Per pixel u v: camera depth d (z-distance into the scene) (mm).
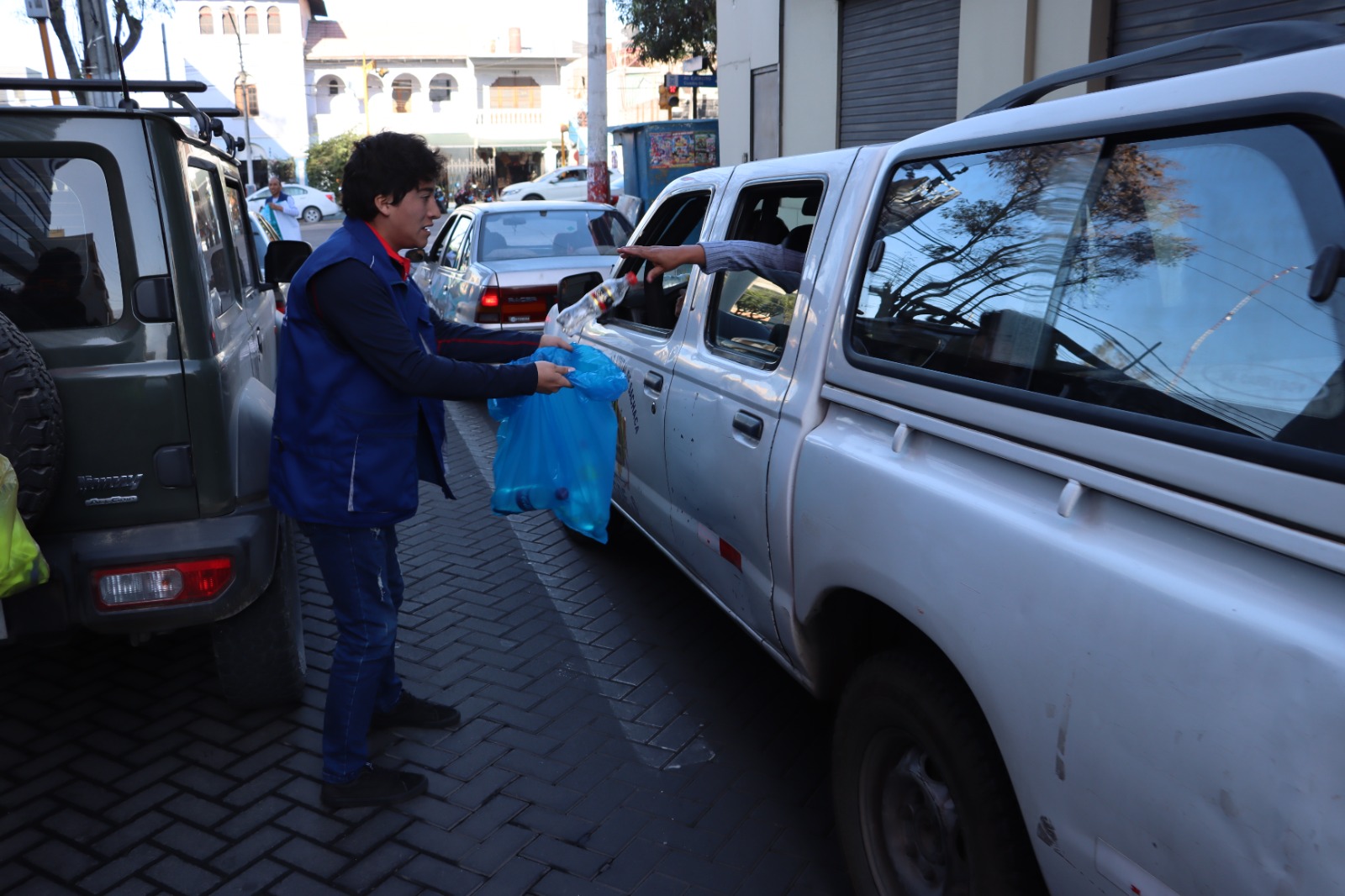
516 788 3223
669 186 4430
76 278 3006
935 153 2490
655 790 3209
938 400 2197
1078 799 1706
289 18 46656
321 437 2855
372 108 51125
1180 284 1730
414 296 3014
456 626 4387
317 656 4164
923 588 2088
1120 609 1617
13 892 2764
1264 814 1371
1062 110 2100
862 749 2434
